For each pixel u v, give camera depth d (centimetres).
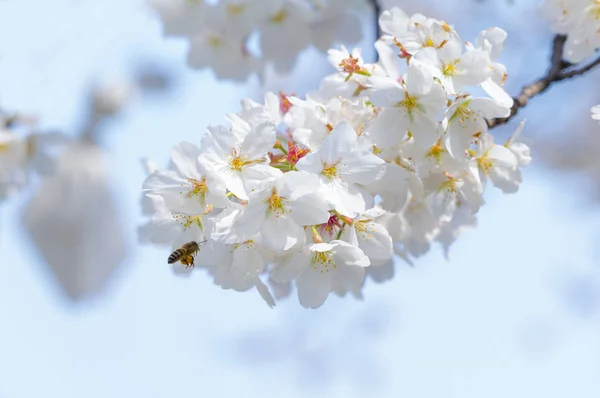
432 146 97
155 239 97
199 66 120
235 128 95
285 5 118
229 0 116
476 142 98
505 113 95
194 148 94
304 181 93
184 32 119
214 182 93
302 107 97
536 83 105
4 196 119
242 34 117
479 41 97
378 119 95
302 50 120
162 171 94
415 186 98
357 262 94
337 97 97
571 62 106
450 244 102
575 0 106
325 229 95
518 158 99
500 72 96
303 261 94
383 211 94
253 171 93
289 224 93
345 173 94
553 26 107
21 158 119
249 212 93
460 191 98
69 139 121
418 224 101
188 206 94
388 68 98
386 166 96
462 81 95
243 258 95
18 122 120
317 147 95
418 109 95
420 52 95
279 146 96
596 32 106
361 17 120
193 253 96
